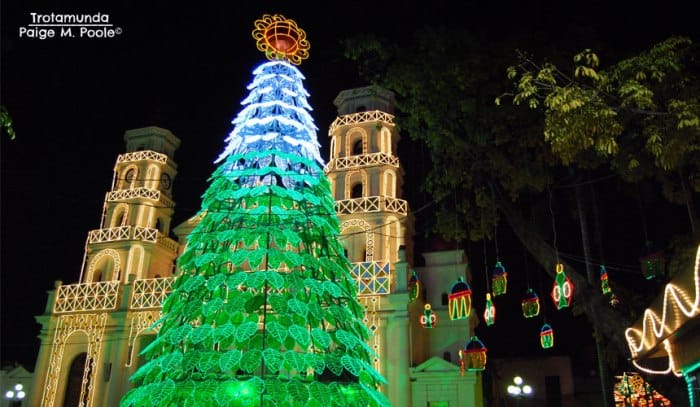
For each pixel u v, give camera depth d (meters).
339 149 32.25
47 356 29.52
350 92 34.12
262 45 16.45
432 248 32.25
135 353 28.16
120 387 27.53
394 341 25.28
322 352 12.14
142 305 29.05
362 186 31.30
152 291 29.23
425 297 29.97
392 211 29.39
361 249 29.11
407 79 15.01
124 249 32.25
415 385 25.42
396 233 29.17
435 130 15.40
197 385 10.91
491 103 14.48
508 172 14.70
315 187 14.02
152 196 34.56
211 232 12.88
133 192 34.28
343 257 13.80
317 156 14.99
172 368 11.08
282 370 11.93
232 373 11.41
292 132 14.62
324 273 12.85
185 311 11.95
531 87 10.43
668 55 10.06
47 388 28.73
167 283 29.23
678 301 7.92
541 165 14.60
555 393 35.31
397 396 24.31
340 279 13.41
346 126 32.53
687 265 7.48
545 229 18.66
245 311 11.95
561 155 10.73
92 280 32.00
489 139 14.65
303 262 12.22
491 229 16.94
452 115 14.98
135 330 28.66
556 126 10.19
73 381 29.23
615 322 11.76
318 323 12.25
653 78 10.72
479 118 14.47
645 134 10.37
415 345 27.16
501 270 13.41
